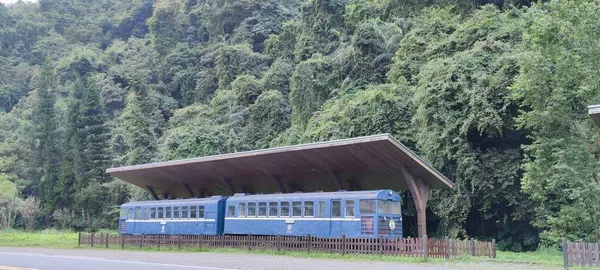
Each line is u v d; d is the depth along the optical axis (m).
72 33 109.75
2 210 57.31
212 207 27.78
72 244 32.09
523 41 24.77
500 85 25.77
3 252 25.09
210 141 45.66
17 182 64.81
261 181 28.42
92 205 56.41
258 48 72.88
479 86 26.52
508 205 26.69
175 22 84.62
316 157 23.11
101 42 106.38
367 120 32.22
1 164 62.28
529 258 19.67
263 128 49.16
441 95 27.55
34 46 105.88
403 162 21.41
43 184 64.25
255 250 23.69
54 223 60.38
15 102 93.88
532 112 22.44
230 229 26.69
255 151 23.73
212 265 16.77
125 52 91.44
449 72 27.70
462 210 26.89
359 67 43.62
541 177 22.11
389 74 37.97
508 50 27.77
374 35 43.56
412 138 30.58
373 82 42.28
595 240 21.03
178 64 76.94
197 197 32.31
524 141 26.88
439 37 35.50
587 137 21.81
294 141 42.94
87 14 119.44
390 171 23.17
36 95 82.00
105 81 78.88
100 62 90.31
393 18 46.00
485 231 29.41
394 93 33.19
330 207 23.02
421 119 29.19
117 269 15.48
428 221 30.84
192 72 72.69
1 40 104.56
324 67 46.88
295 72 46.53
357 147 21.03
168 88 75.31
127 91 77.56
